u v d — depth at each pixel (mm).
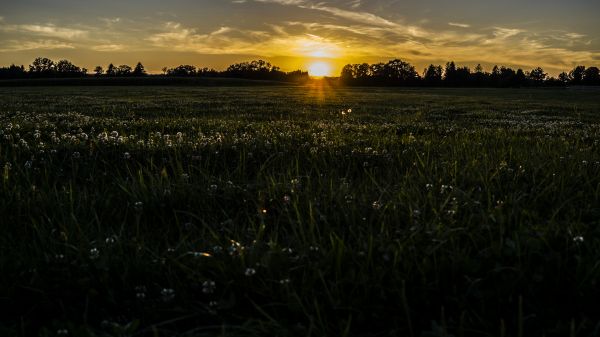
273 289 3049
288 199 4328
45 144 6855
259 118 18219
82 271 3207
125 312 2928
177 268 3258
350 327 2736
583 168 5836
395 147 7777
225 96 44375
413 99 45375
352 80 176250
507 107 32125
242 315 2885
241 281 3061
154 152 6457
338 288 2988
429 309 2879
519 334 2451
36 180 5340
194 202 4535
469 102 40250
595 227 3887
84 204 4402
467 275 3080
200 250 3492
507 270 3078
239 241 3564
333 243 3283
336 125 12891
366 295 2895
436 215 3896
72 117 13688
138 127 10938
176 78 126688
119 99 34438
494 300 2881
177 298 2994
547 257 3135
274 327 2666
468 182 5246
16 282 3066
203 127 11188
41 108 21328
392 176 5762
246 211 4355
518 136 10500
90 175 5402
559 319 2742
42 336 2588
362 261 3223
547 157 6773
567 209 4320
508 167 5977
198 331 2750
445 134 11227
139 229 4031
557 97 61719
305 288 2938
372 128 12094
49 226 3916
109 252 3379
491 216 3803
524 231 3502
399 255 3197
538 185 5113
